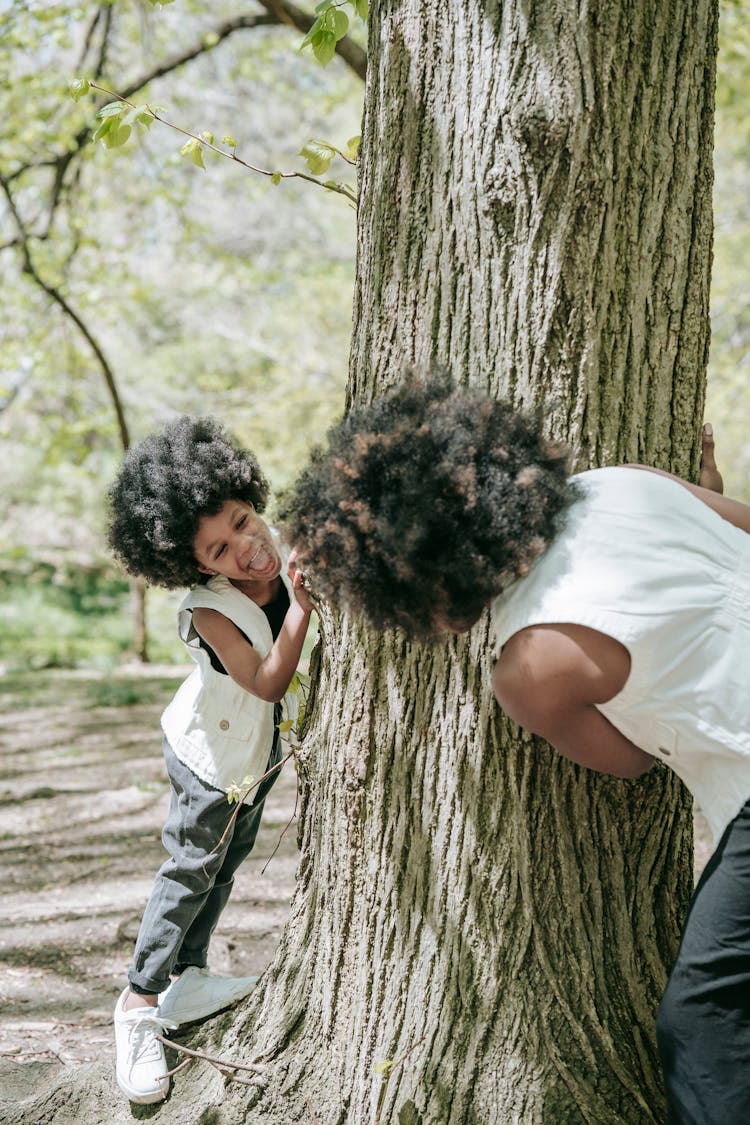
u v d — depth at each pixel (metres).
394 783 2.02
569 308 1.86
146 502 2.23
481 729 1.93
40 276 9.75
